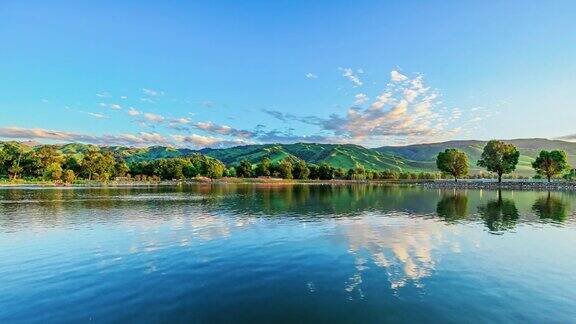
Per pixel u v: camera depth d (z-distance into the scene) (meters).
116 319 14.38
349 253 24.77
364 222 38.66
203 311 15.09
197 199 70.81
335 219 41.09
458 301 15.98
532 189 105.19
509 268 21.02
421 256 23.89
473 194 85.75
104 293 17.27
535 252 24.81
